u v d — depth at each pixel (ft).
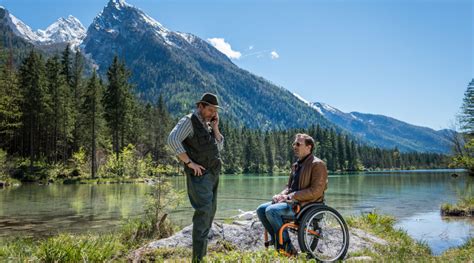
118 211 50.44
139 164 152.15
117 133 164.45
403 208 60.44
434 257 17.54
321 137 398.83
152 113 233.55
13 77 149.07
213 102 14.10
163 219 27.73
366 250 20.54
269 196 82.17
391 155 544.21
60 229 36.04
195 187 13.67
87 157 167.53
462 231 38.32
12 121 153.48
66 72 204.03
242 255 13.67
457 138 182.19
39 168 142.31
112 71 165.99
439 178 196.75
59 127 164.45
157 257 18.63
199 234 13.57
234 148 338.34
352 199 76.69
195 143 13.64
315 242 16.43
